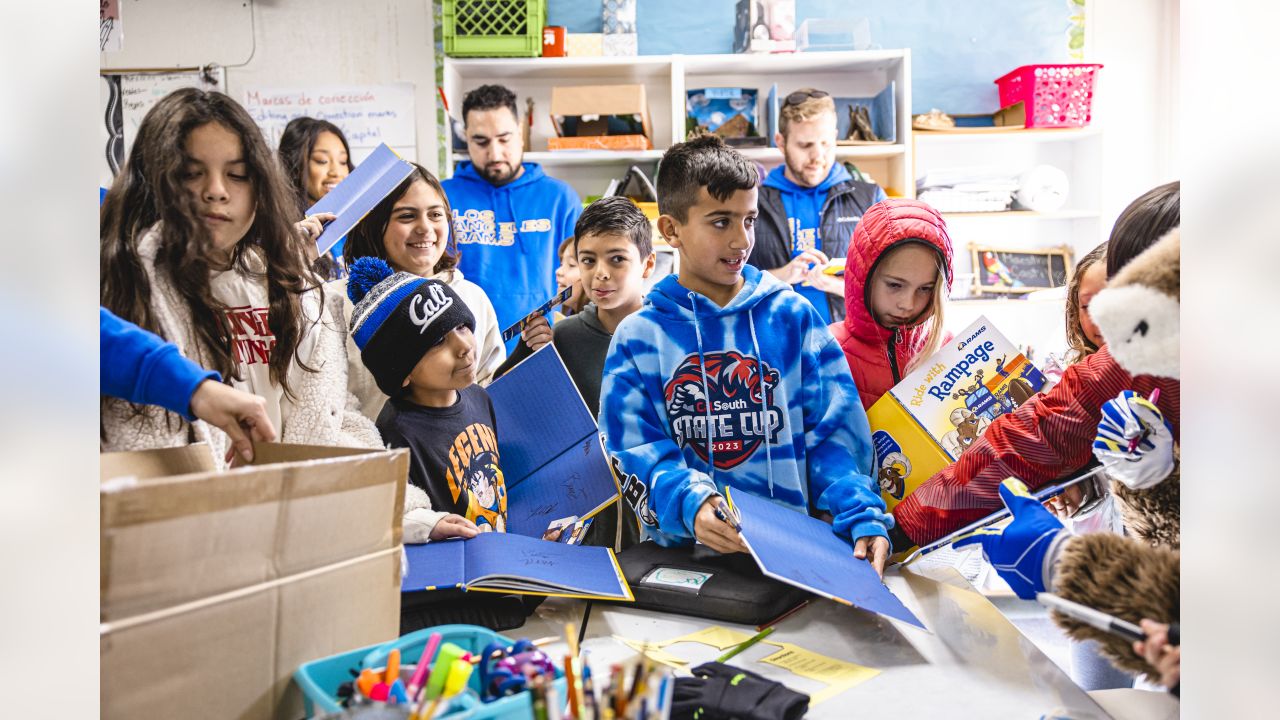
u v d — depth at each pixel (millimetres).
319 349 1187
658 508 1078
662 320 1215
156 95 3438
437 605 947
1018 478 1072
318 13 3434
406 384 1187
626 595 968
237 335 1084
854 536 1070
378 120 3459
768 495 1162
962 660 876
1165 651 768
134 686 585
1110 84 3645
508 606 972
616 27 3365
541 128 3537
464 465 1168
